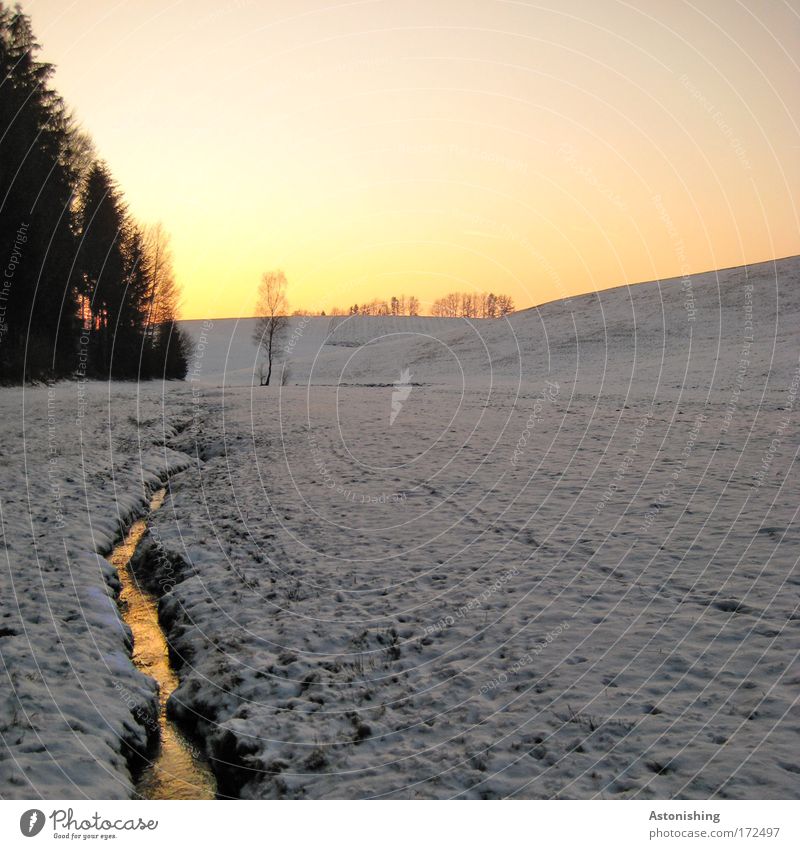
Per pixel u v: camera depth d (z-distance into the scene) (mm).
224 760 5250
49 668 6047
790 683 5277
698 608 6770
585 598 7289
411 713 5473
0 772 4672
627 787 4363
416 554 9125
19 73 27953
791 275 55406
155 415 22609
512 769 4652
